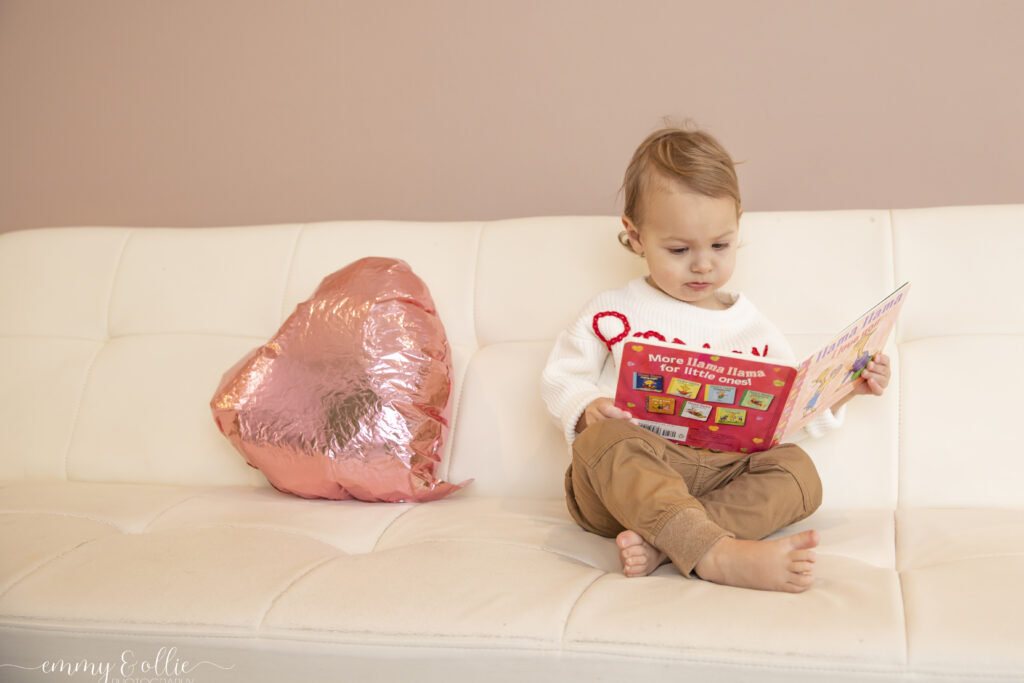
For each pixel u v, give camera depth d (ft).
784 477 4.23
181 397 5.87
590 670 3.26
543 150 7.79
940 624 3.11
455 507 4.92
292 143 8.27
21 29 8.76
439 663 3.40
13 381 6.17
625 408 4.27
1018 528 4.11
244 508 4.85
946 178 7.21
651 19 7.55
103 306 6.37
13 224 8.85
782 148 7.41
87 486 5.45
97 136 8.68
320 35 8.18
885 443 4.95
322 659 3.49
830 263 5.39
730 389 4.07
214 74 8.41
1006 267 5.19
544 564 3.87
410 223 6.14
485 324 5.81
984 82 7.11
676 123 7.53
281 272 6.14
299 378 5.14
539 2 7.75
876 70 7.24
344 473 5.01
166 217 8.57
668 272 4.67
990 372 4.96
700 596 3.43
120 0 8.59
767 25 7.38
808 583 3.50
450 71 7.94
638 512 3.83
